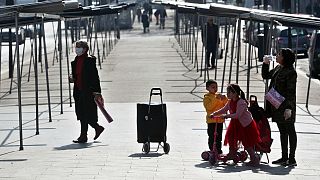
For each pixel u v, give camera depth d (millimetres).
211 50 39969
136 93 31031
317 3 67125
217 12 27438
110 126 22766
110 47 58312
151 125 17078
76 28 61938
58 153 17375
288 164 15547
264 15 22750
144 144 17172
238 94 15461
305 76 38781
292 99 15547
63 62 48062
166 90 31828
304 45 51469
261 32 53625
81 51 19453
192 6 32625
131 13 98938
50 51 59312
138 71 40250
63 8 19234
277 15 22812
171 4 39250
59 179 13641
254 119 15727
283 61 15594
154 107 17078
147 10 105875
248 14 24406
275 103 15484
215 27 39562
